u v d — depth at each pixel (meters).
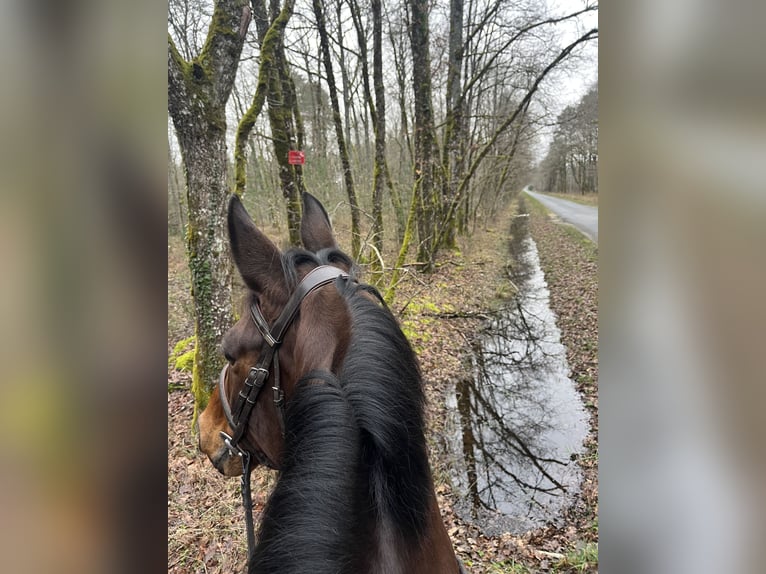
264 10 8.19
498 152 16.11
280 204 12.48
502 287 12.47
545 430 6.10
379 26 10.63
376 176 11.03
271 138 8.18
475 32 12.10
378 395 1.18
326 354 1.41
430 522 1.21
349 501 1.04
